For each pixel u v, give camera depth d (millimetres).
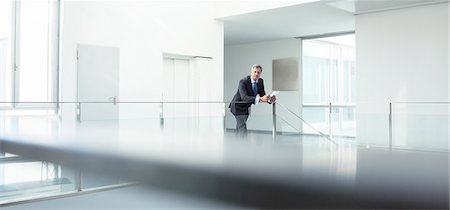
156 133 4258
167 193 2018
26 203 2793
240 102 4770
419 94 6543
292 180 1672
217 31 8062
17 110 4281
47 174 2711
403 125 4961
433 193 1474
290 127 4531
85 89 6148
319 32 9281
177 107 4996
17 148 2971
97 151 2473
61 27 5926
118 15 6539
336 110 5703
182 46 7461
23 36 5766
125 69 6637
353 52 10742
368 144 5262
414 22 6578
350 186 1548
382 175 1781
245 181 1654
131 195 2422
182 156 2311
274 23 8227
